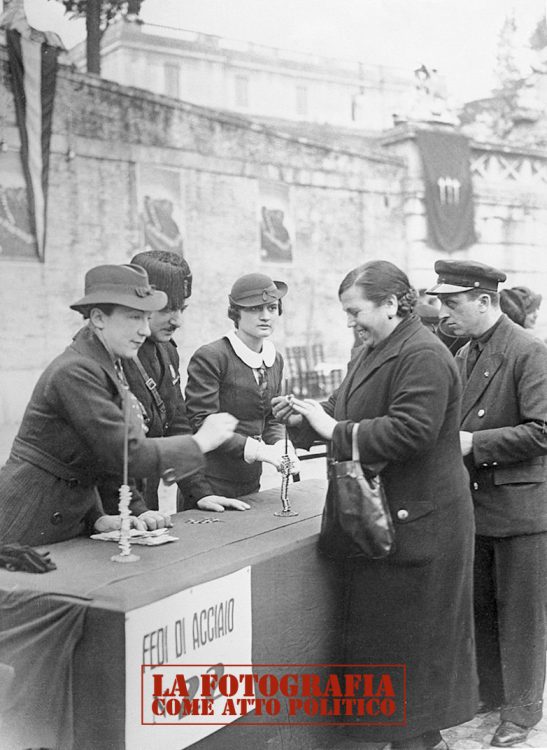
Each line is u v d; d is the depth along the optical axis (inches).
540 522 114.0
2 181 279.3
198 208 346.9
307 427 109.3
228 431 92.7
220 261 358.9
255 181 371.2
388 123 420.8
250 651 92.0
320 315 404.5
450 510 99.8
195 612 83.6
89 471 94.3
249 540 98.6
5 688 80.8
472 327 117.5
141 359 113.0
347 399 105.0
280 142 381.4
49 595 79.0
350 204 412.5
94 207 306.8
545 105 452.8
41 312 292.5
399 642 100.0
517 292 158.4
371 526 95.0
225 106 353.7
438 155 430.3
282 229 385.4
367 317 100.3
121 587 79.7
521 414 112.3
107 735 76.6
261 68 367.9
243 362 125.9
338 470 96.6
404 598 99.5
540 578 114.4
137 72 321.4
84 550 92.7
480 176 449.1
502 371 115.0
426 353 97.2
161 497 278.7
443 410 96.3
